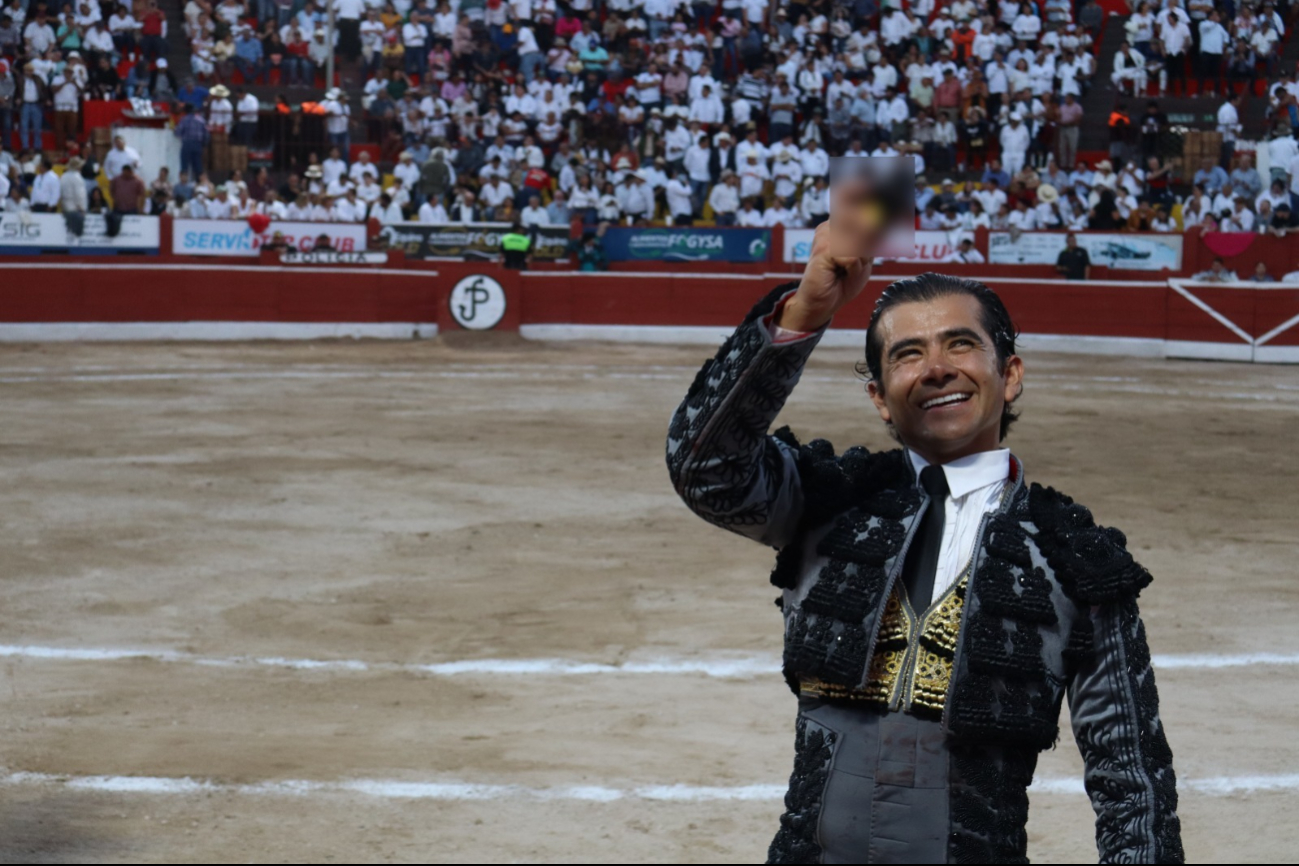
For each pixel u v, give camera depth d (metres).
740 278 23.91
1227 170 26.19
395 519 9.70
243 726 5.72
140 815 4.80
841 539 2.12
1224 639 7.09
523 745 5.50
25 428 13.48
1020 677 2.00
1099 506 10.45
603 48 27.62
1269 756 5.50
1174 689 6.31
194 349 21.58
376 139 26.27
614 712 5.89
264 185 24.34
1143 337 23.03
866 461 2.21
